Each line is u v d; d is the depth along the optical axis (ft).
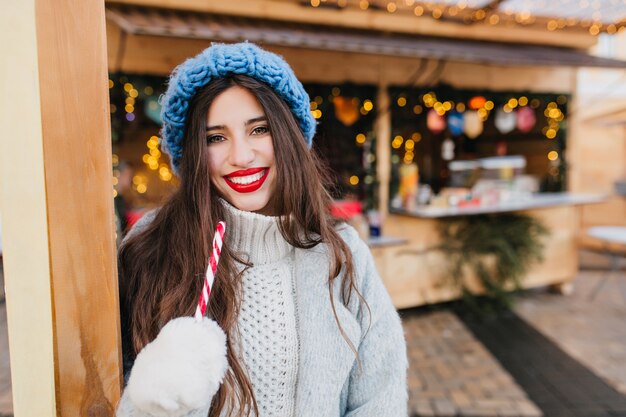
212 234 3.60
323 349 3.62
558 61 13.39
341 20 14.14
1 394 10.48
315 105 14.21
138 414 2.64
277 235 3.90
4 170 2.87
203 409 2.95
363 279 4.11
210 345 2.83
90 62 2.96
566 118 18.10
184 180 3.65
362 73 14.82
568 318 15.57
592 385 11.08
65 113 2.94
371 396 3.81
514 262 15.87
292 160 3.66
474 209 15.10
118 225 12.13
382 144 15.30
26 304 2.94
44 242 2.95
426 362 12.36
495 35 16.17
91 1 2.95
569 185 18.49
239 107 3.47
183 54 12.92
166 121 3.74
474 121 16.37
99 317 3.04
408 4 14.10
